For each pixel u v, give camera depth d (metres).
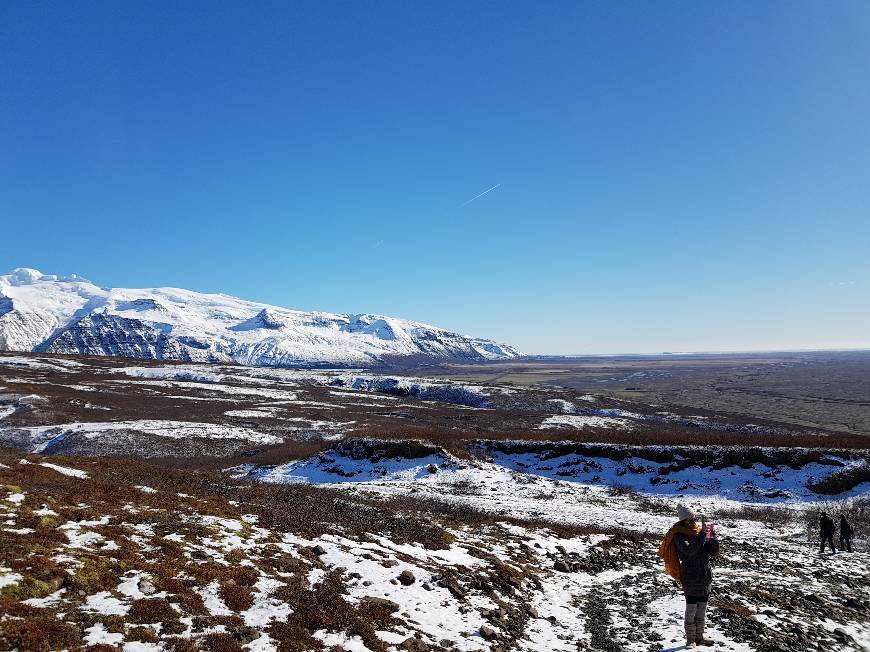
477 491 37.75
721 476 42.38
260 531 15.10
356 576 12.03
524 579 14.71
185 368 132.62
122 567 10.25
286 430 66.81
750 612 12.03
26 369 108.50
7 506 12.91
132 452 51.19
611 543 21.81
